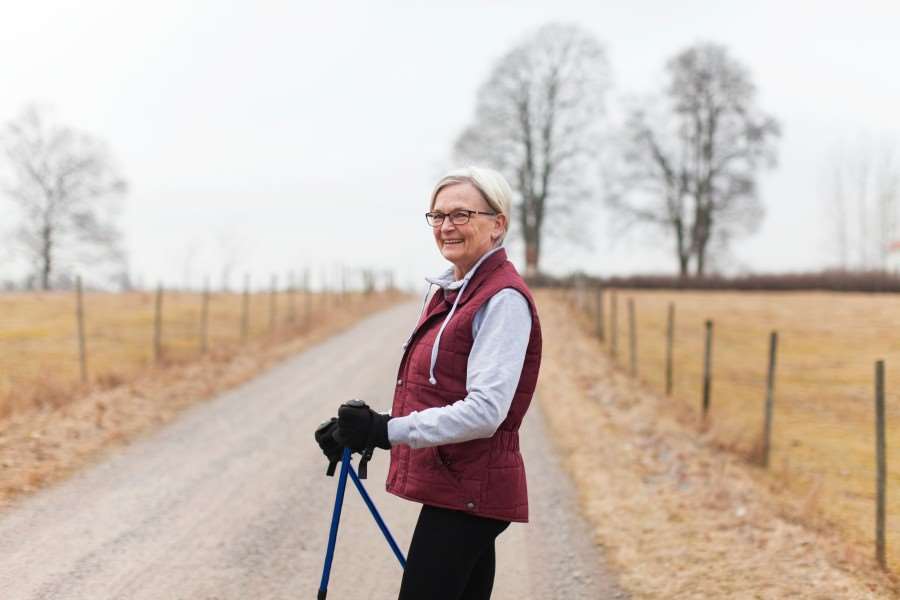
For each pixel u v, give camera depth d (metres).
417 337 2.33
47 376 9.92
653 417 9.64
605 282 38.12
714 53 40.56
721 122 40.62
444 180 2.33
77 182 42.72
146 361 12.86
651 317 23.70
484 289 2.20
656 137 41.31
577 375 13.11
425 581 2.19
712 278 36.59
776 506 6.10
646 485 6.48
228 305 25.86
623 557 4.73
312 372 13.16
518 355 2.13
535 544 5.02
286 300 29.11
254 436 8.11
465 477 2.18
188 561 4.48
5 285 42.06
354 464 7.01
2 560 4.33
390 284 41.66
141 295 28.75
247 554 4.64
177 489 5.98
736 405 11.98
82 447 7.02
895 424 10.62
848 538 5.52
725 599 4.00
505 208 2.31
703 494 6.14
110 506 5.44
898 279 33.75
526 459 7.45
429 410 2.12
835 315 24.27
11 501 5.36
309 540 4.95
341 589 4.17
